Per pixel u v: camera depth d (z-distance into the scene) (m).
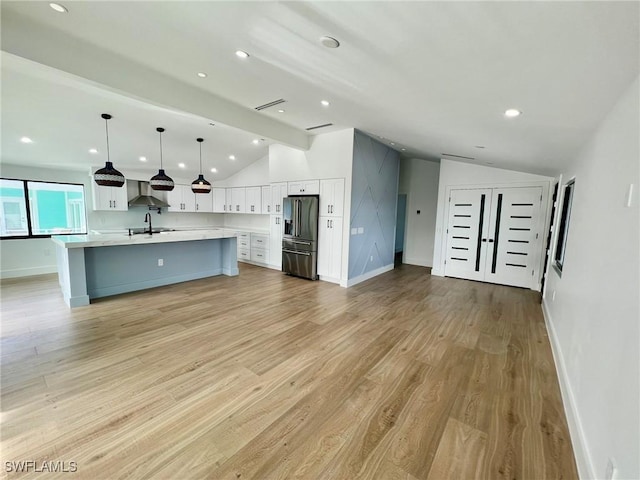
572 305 2.50
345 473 1.56
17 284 5.15
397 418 1.98
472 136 3.36
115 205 6.81
